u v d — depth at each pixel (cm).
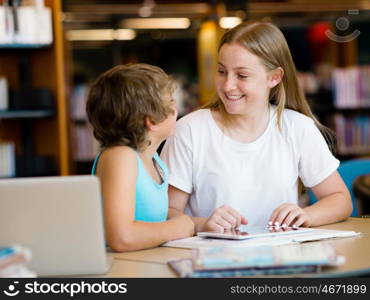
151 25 994
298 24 1055
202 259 237
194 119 374
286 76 367
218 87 353
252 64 344
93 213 246
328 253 246
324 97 1012
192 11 934
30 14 667
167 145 374
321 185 374
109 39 1055
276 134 370
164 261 271
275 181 366
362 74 998
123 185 290
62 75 713
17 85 721
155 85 307
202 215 373
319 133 375
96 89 311
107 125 306
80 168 969
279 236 300
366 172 542
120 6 912
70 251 248
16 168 697
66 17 934
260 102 354
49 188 242
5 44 664
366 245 290
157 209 319
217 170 366
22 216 243
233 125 368
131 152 298
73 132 964
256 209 367
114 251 292
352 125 1011
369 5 975
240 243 287
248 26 351
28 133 718
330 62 1082
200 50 963
